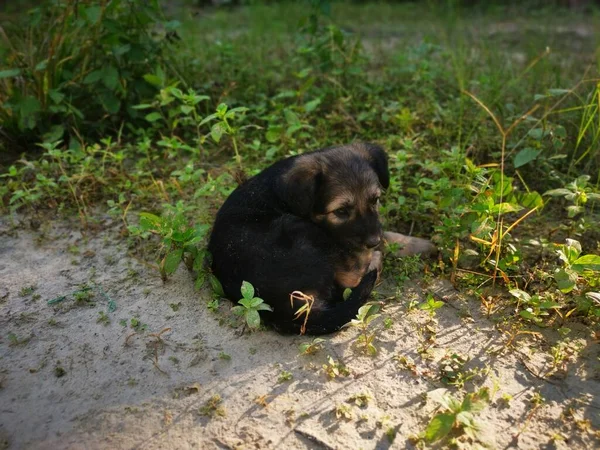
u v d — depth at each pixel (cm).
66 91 82
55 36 79
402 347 45
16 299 52
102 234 62
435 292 52
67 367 44
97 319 49
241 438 38
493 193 54
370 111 83
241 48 114
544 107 78
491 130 77
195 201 66
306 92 89
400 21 149
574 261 46
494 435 38
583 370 43
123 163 76
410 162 67
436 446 37
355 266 52
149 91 83
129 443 38
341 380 42
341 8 159
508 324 48
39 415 40
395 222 63
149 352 45
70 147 76
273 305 46
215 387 42
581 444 37
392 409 40
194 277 54
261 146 74
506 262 52
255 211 52
